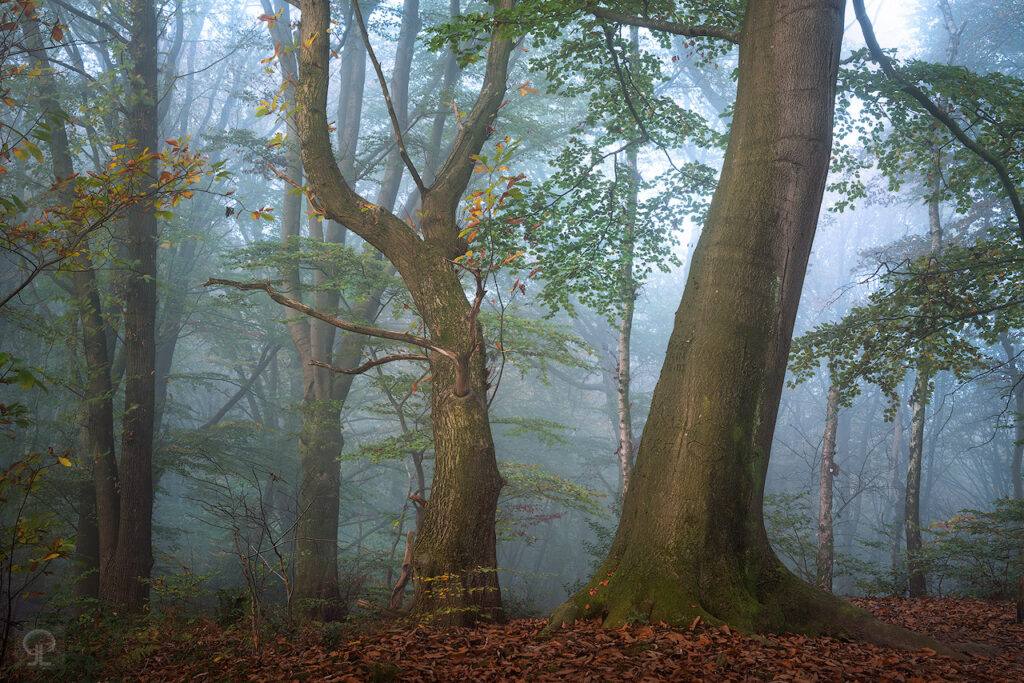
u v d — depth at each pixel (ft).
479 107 33.27
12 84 43.29
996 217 75.72
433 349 27.27
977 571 50.88
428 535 27.53
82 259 32.12
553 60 39.70
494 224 39.34
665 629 20.61
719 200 25.20
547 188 40.88
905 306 47.67
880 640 21.03
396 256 30.40
